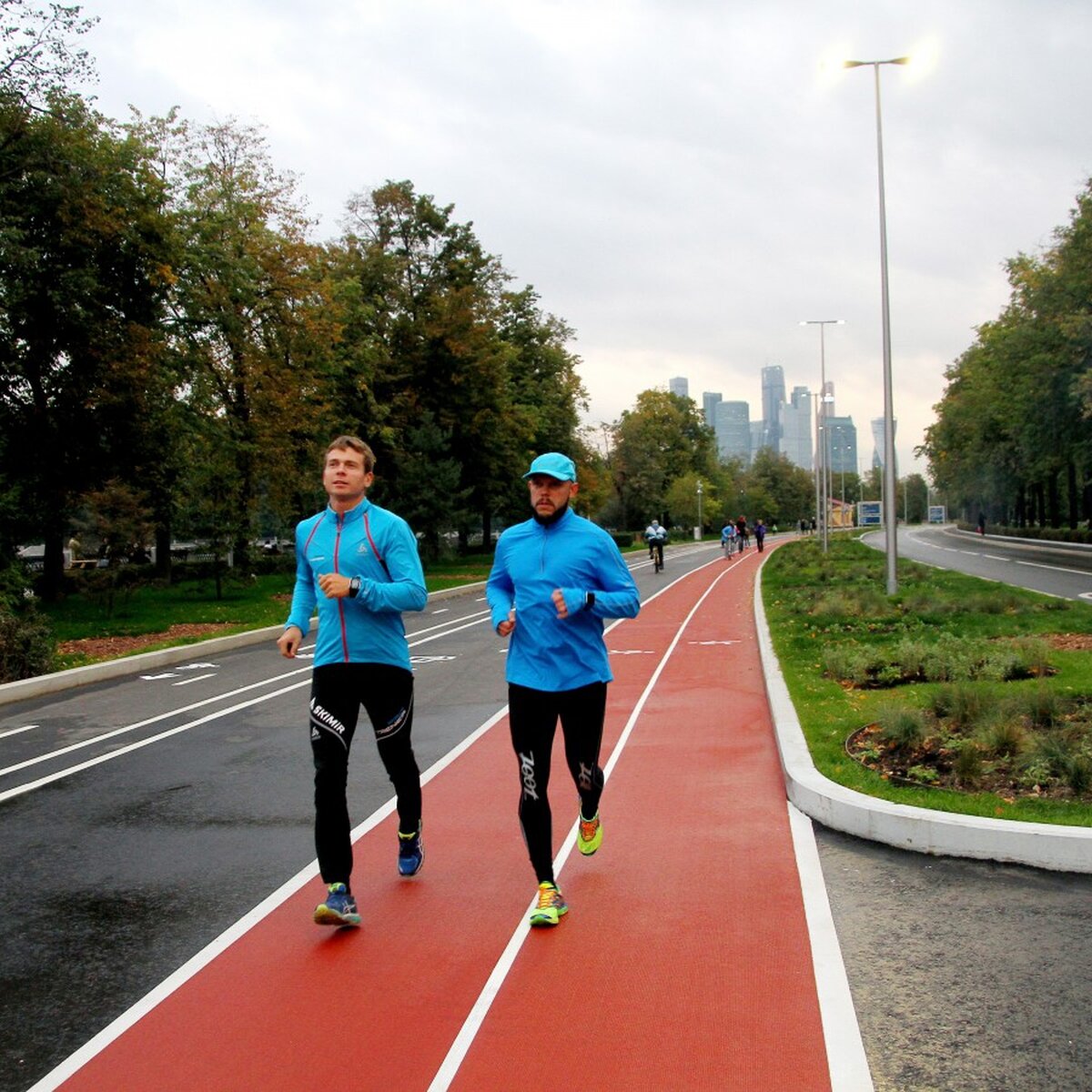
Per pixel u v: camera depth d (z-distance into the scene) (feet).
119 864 18.84
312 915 15.81
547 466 15.34
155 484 99.14
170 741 31.48
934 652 36.52
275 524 167.12
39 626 47.01
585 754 15.56
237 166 110.22
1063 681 31.78
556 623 15.16
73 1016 12.58
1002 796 19.57
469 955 14.01
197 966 13.94
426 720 33.17
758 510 500.74
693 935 14.48
